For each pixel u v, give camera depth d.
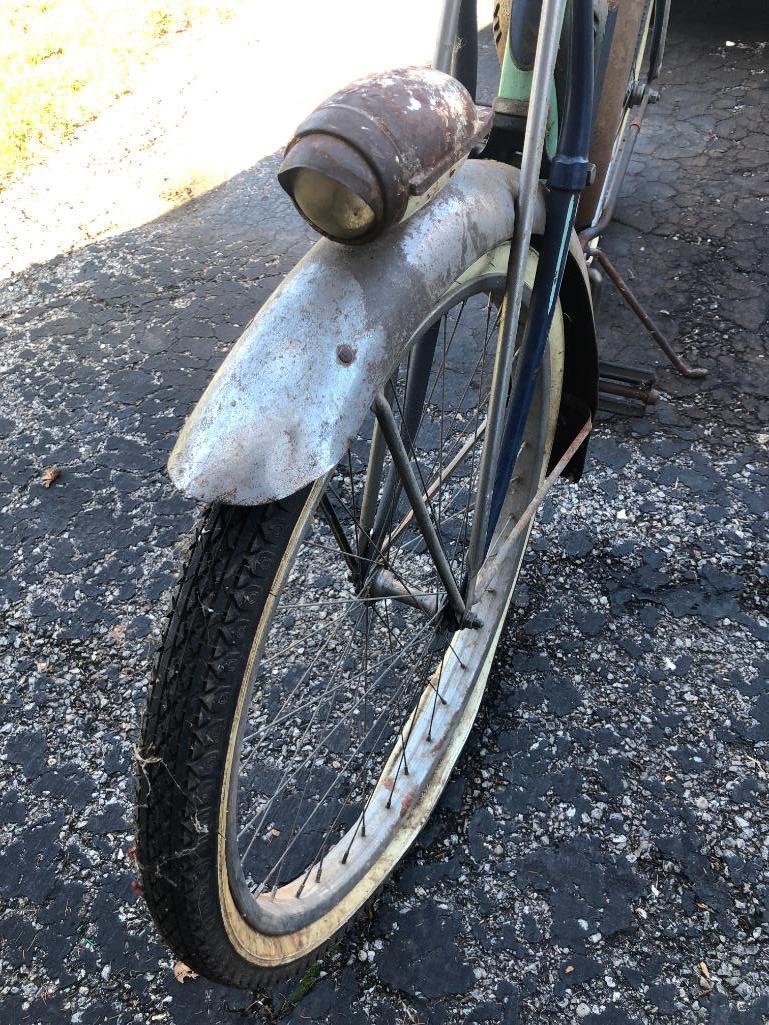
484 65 3.83
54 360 2.89
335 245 0.96
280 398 0.87
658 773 1.71
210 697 0.92
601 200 2.45
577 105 1.20
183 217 3.53
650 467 2.30
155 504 2.38
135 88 4.44
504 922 1.52
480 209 1.08
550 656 1.91
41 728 1.90
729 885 1.54
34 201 3.74
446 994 1.45
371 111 0.83
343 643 1.95
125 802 1.76
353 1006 1.44
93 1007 1.48
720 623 1.95
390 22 4.66
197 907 1.02
